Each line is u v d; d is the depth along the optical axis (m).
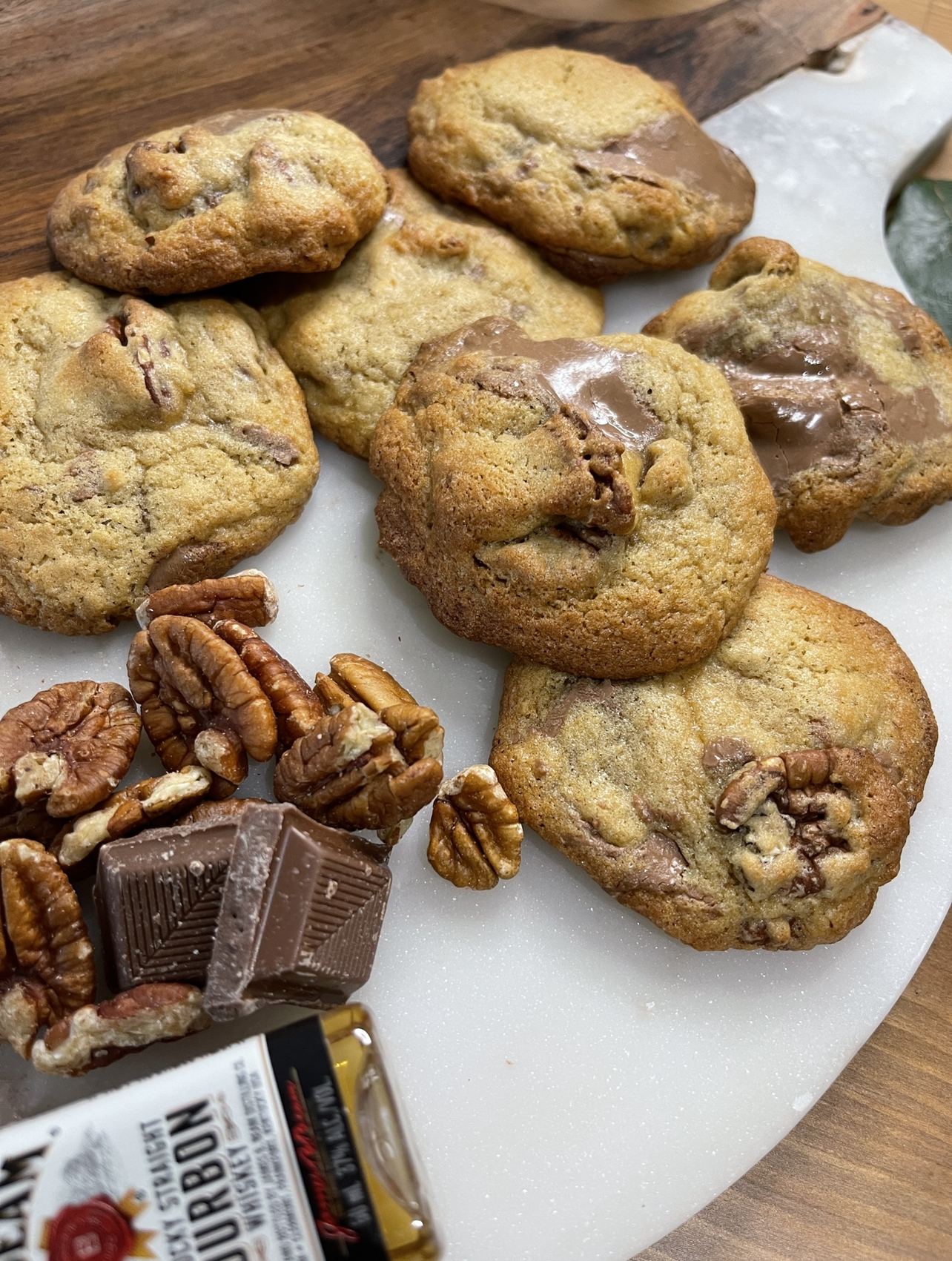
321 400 0.20
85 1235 0.14
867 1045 0.19
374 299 0.20
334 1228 0.14
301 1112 0.14
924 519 0.22
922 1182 0.19
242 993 0.15
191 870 0.16
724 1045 0.18
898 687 0.19
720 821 0.17
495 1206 0.17
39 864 0.16
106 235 0.19
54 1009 0.16
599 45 0.24
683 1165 0.18
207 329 0.19
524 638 0.18
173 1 0.23
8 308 0.20
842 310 0.21
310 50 0.23
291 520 0.20
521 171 0.21
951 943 0.20
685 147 0.21
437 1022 0.18
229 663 0.17
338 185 0.19
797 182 0.24
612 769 0.18
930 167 0.26
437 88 0.22
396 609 0.20
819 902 0.17
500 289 0.20
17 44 0.22
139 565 0.19
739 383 0.20
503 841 0.18
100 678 0.19
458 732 0.20
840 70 0.25
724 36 0.25
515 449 0.18
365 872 0.17
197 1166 0.14
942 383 0.21
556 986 0.18
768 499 0.19
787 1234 0.18
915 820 0.20
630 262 0.21
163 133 0.20
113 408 0.18
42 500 0.18
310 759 0.17
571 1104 0.18
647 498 0.18
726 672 0.18
